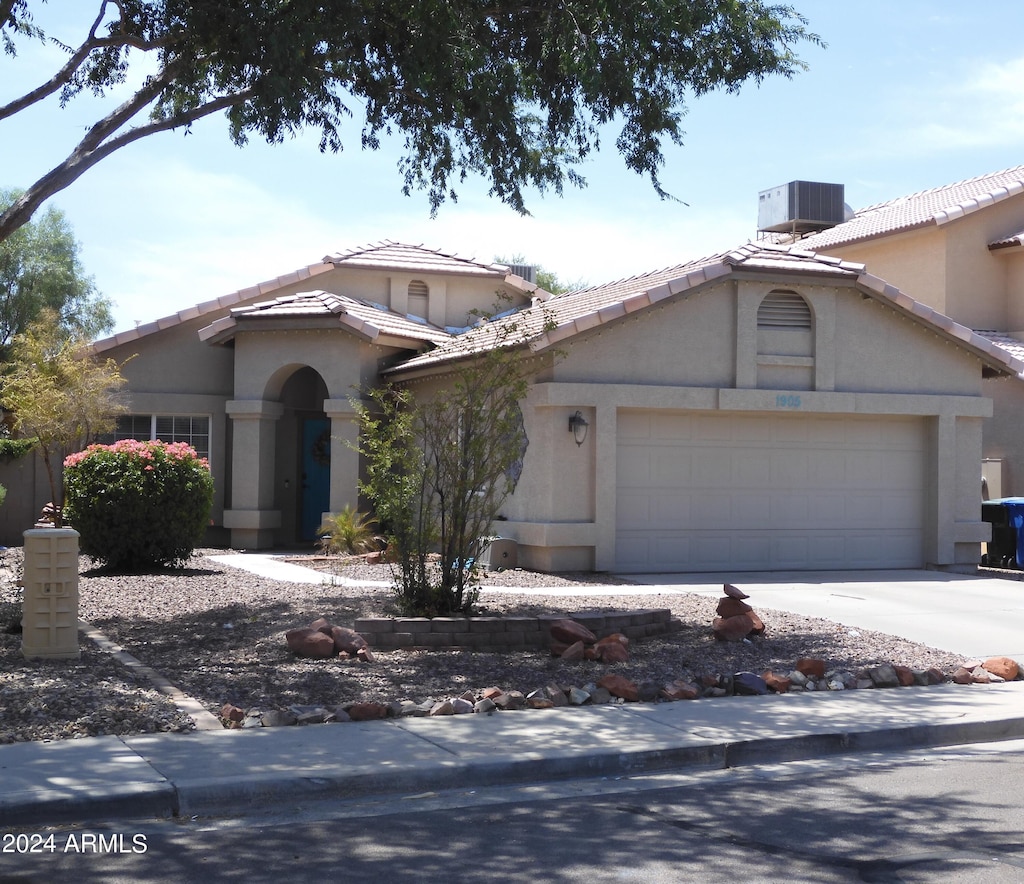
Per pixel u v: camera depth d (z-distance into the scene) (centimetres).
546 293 2481
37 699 841
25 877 546
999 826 630
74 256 4338
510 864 567
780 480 1819
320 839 610
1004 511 2005
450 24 1197
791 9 1280
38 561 997
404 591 1209
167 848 593
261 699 893
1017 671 1055
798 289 1798
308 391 2316
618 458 1723
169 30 1248
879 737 838
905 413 1859
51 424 1952
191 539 1702
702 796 700
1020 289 2566
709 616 1305
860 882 539
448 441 1212
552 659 1070
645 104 1291
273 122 1200
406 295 2403
